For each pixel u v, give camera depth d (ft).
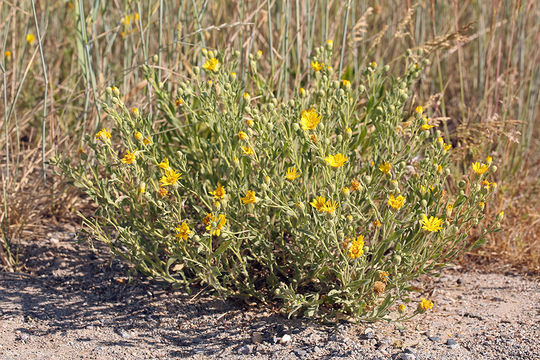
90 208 11.33
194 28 11.78
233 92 8.46
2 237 10.12
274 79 11.04
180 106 10.58
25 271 9.64
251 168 8.54
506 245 10.92
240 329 8.30
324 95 8.55
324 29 12.87
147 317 8.59
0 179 11.07
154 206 8.57
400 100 8.52
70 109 13.01
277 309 8.72
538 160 14.46
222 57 9.23
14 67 11.59
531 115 13.64
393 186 7.65
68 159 8.40
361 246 7.40
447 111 15.05
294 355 7.58
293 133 8.56
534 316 8.70
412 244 8.13
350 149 8.96
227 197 8.21
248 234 8.39
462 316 8.76
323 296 8.31
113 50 13.83
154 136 9.25
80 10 10.41
